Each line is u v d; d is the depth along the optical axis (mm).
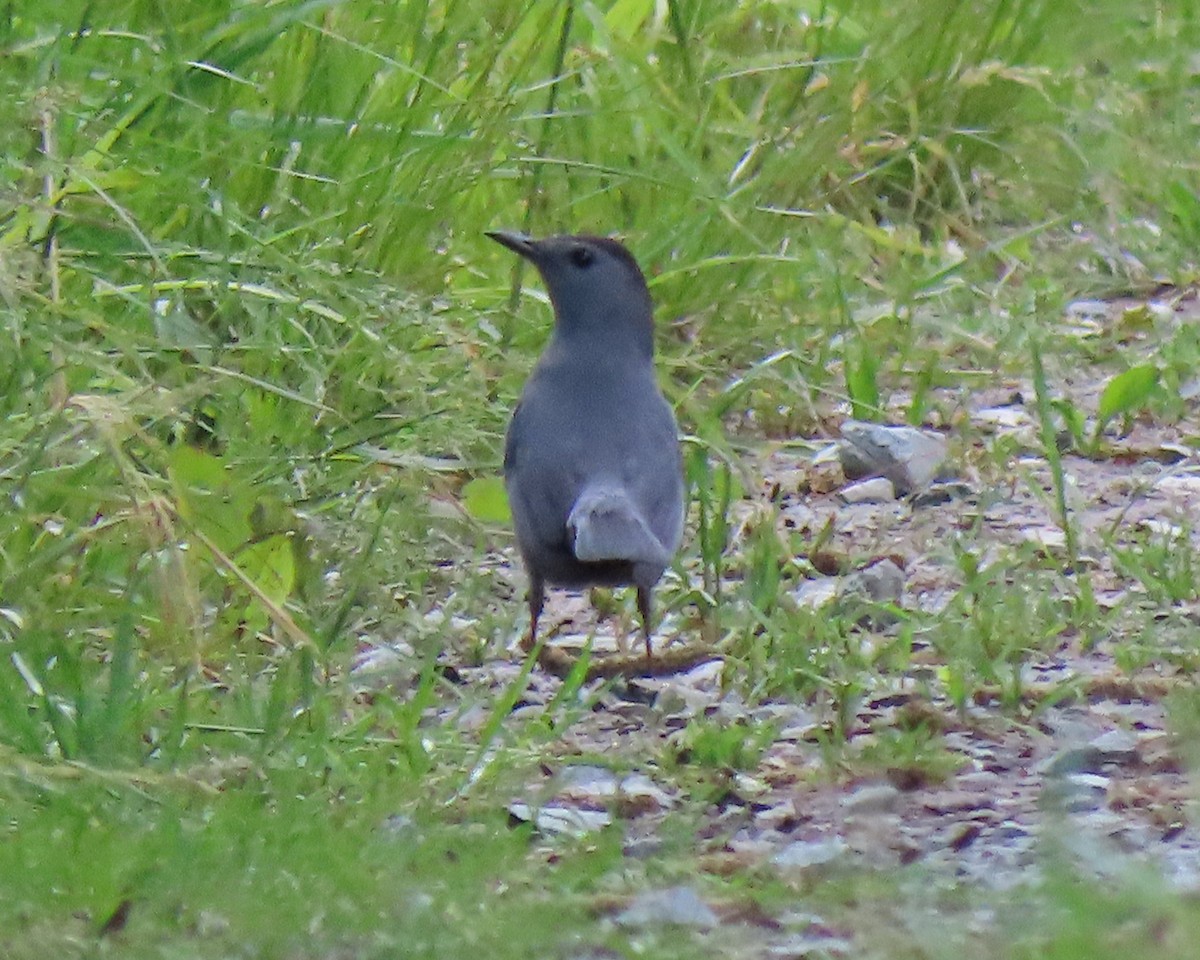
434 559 11773
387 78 13141
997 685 10078
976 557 11625
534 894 7766
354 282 11945
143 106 12070
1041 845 7996
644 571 10195
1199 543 12125
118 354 10750
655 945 7336
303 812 8055
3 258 9945
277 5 12469
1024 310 15477
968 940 7059
